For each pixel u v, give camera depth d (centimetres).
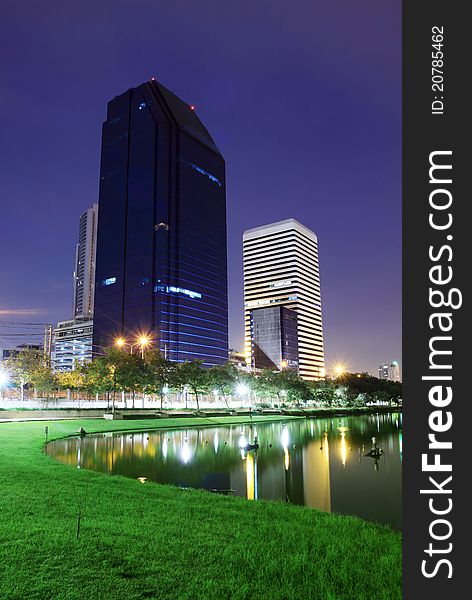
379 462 4050
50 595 875
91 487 1959
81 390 9744
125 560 1052
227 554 1110
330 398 16262
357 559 1116
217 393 12131
